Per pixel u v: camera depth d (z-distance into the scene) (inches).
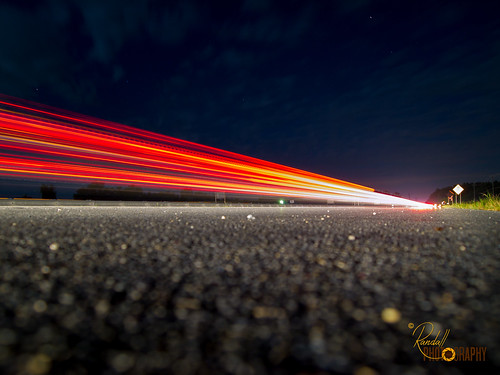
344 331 53.6
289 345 48.6
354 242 155.5
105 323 56.7
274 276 91.0
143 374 40.6
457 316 60.1
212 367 42.4
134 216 342.6
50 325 55.6
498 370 42.1
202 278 88.9
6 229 202.8
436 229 220.5
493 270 97.5
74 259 114.0
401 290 76.7
